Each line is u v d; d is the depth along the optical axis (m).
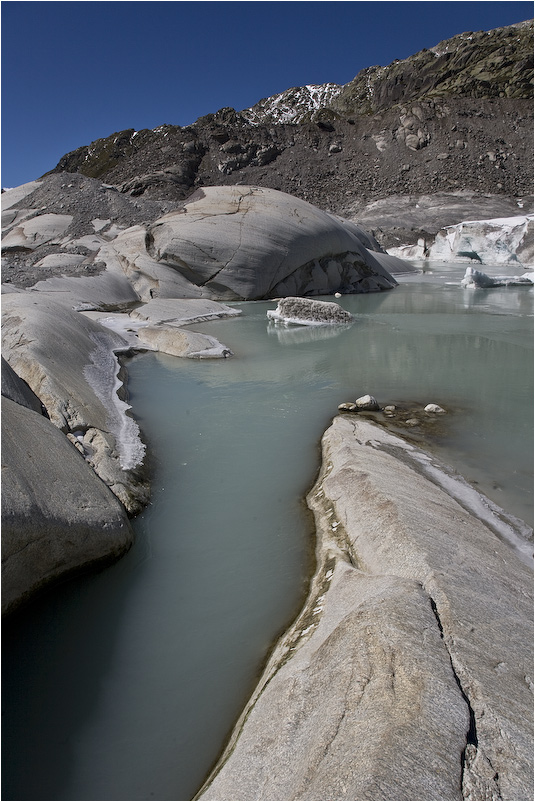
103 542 4.35
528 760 2.15
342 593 3.59
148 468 6.20
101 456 5.78
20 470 4.19
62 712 3.12
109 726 3.03
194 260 21.25
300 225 23.06
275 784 2.26
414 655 2.61
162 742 2.93
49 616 3.87
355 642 2.79
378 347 12.52
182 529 5.02
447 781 2.00
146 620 3.86
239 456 6.62
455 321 15.57
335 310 15.70
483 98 61.75
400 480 5.15
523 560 4.26
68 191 34.00
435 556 3.68
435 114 60.38
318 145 61.97
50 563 3.95
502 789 2.01
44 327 8.59
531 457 6.40
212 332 15.05
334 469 5.70
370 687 2.48
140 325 15.04
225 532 4.96
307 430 7.45
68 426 6.22
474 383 9.51
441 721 2.26
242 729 2.81
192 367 11.12
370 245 34.41
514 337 13.02
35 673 3.39
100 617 3.89
